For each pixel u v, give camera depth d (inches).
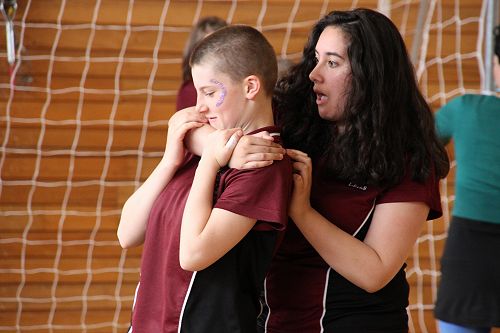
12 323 516.4
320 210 228.4
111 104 520.7
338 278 227.3
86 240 523.2
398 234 224.4
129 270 528.1
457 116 379.9
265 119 218.4
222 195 205.2
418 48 482.6
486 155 372.2
